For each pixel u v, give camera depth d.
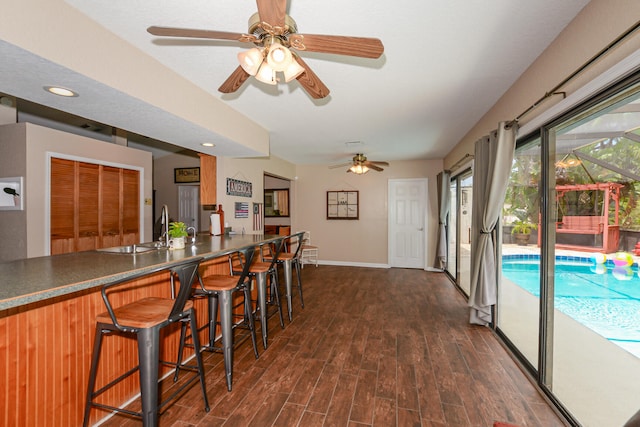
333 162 6.69
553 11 1.61
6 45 1.32
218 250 2.52
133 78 1.95
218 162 4.41
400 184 6.54
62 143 3.71
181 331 2.23
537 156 2.71
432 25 1.73
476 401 1.96
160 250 2.53
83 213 4.01
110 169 4.41
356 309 3.79
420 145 4.91
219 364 2.46
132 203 4.78
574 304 2.38
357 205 6.80
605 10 1.43
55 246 3.66
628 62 1.27
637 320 1.86
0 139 3.42
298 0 1.51
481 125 3.44
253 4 1.54
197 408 1.89
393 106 3.07
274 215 7.41
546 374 2.04
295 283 5.15
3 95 3.43
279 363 2.46
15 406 1.40
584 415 1.77
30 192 3.37
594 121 1.83
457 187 5.02
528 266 3.32
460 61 2.15
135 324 1.51
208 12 1.61
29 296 1.17
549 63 1.95
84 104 2.09
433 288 4.82
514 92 2.51
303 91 2.69
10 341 1.39
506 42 1.91
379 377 2.24
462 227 4.96
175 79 2.33
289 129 3.95
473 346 2.74
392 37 1.85
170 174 6.82
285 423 1.76
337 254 6.95
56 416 1.56
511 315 3.32
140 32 1.80
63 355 1.59
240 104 3.02
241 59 1.39
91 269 1.68
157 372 1.55
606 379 2.09
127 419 1.80
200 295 2.35
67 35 1.55
